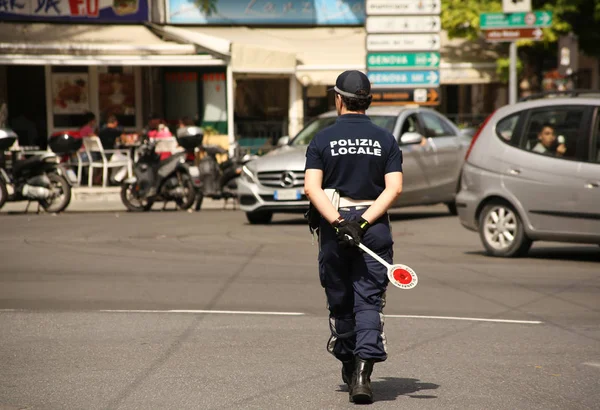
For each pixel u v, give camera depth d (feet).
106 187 133.59
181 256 74.33
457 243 83.10
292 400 35.01
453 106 161.48
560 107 70.95
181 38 140.15
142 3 148.25
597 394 35.91
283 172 94.79
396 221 102.12
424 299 56.59
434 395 35.76
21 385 37.24
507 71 148.77
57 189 112.78
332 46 152.35
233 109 147.64
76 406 34.30
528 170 71.36
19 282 62.28
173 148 133.28
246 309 53.01
